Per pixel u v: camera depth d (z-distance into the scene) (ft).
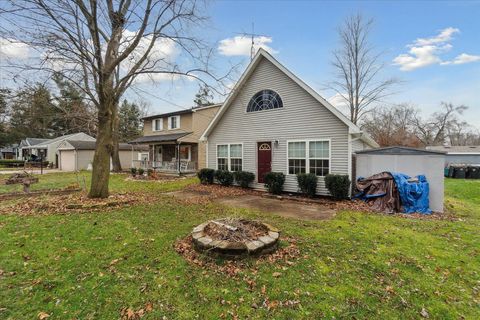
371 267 12.51
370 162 29.43
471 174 67.56
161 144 79.51
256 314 8.98
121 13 26.58
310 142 33.35
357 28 74.33
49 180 52.26
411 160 26.96
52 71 24.02
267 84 37.91
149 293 10.10
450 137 143.23
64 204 24.59
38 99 26.50
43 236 16.20
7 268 11.93
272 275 11.48
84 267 12.14
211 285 10.71
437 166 25.58
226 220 16.35
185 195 34.47
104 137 27.84
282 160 36.27
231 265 12.32
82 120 30.83
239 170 41.75
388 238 16.72
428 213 24.36
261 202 30.01
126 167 98.07
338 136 30.86
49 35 22.12
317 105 32.60
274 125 37.09
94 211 22.89
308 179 31.71
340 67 78.18
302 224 19.98
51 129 81.97
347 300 9.82
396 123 126.52
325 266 12.50
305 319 8.77
